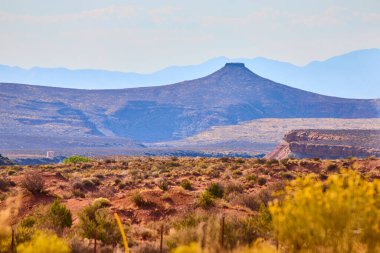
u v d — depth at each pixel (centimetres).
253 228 4959
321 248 2528
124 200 9562
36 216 7931
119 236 6550
